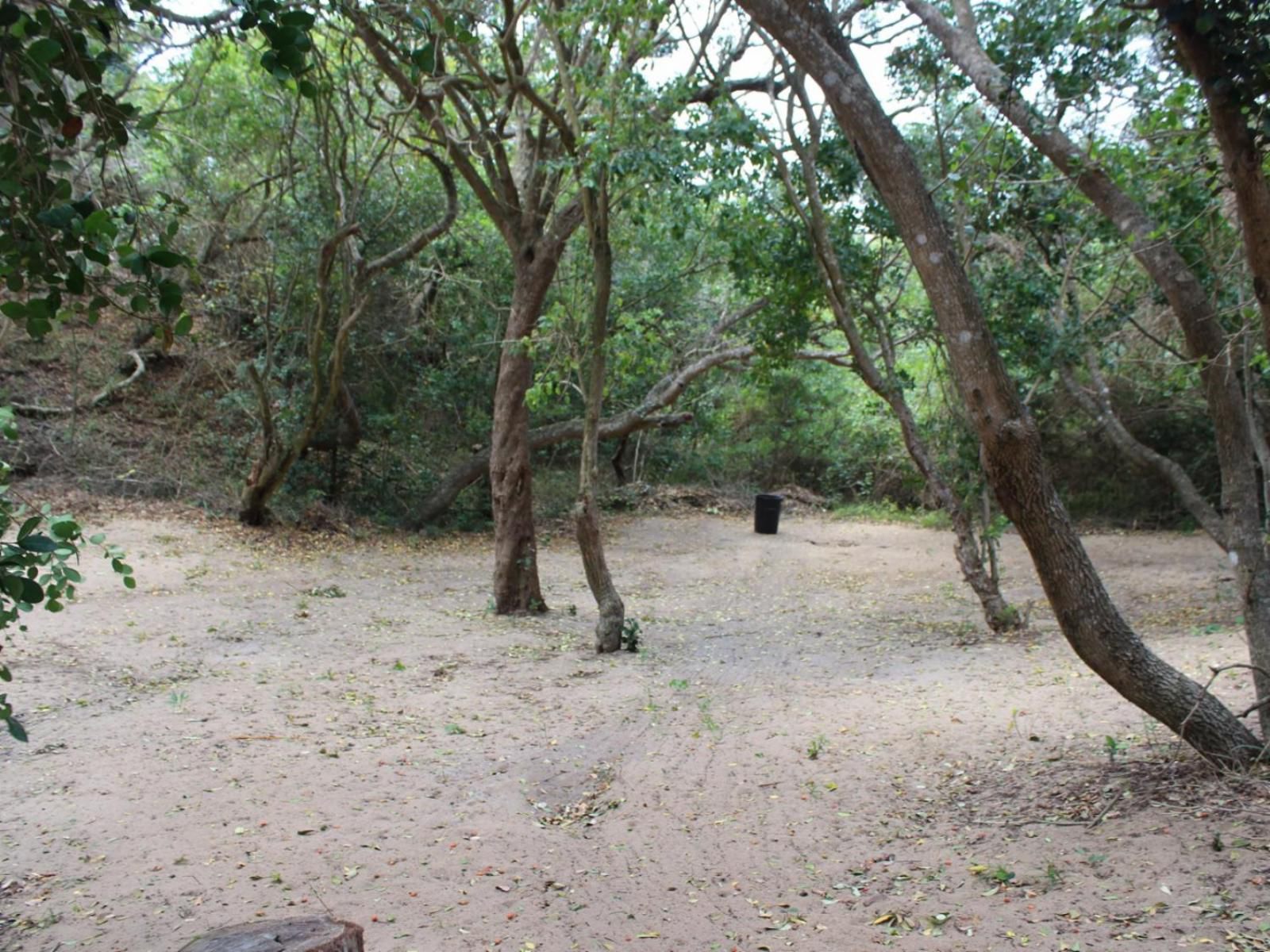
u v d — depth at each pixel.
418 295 22.92
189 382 21.59
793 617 15.18
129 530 17.34
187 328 2.91
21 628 3.89
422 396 22.80
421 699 9.62
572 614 15.02
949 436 14.48
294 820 6.32
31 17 2.80
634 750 8.06
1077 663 10.53
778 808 6.47
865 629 14.02
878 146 5.25
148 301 2.86
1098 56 9.26
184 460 20.44
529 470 14.89
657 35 11.80
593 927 4.84
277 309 20.45
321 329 18.08
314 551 18.56
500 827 6.30
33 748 7.61
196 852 5.77
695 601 16.72
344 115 19.03
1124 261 12.90
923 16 9.40
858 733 8.23
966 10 9.76
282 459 18.73
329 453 22.17
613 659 11.75
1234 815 5.20
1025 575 19.19
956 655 11.72
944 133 13.06
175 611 13.12
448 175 18.14
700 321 22.97
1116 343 16.12
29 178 2.72
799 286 12.58
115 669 10.14
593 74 10.62
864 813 6.29
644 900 5.16
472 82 12.84
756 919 4.86
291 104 17.00
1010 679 9.99
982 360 5.26
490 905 5.12
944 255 5.24
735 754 7.77
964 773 6.94
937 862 5.32
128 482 19.19
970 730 8.06
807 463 31.98
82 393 20.80
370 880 5.43
